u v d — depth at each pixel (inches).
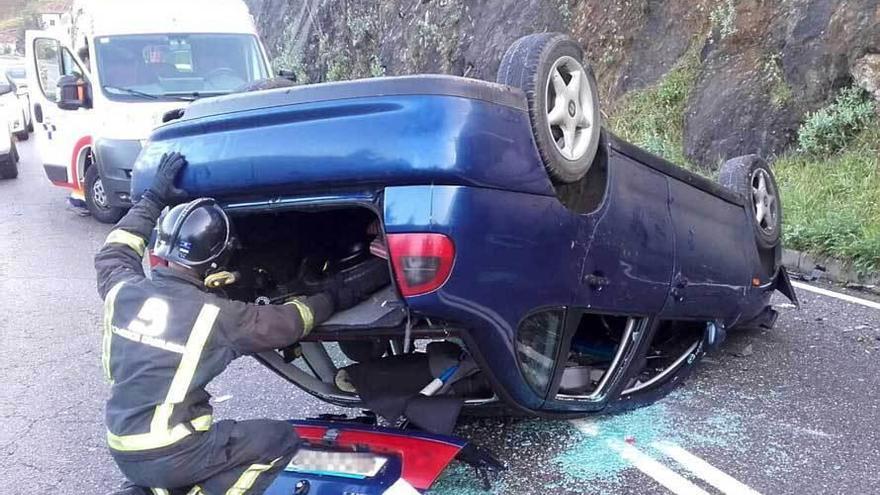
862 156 354.6
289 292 147.2
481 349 128.2
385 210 116.5
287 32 971.3
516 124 123.1
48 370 225.9
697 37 483.5
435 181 114.8
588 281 142.0
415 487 123.3
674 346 198.4
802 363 210.1
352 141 116.9
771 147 396.5
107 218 424.8
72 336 255.0
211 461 113.0
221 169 127.6
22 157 754.2
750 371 204.8
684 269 171.8
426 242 114.5
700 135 428.1
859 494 143.3
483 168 115.7
